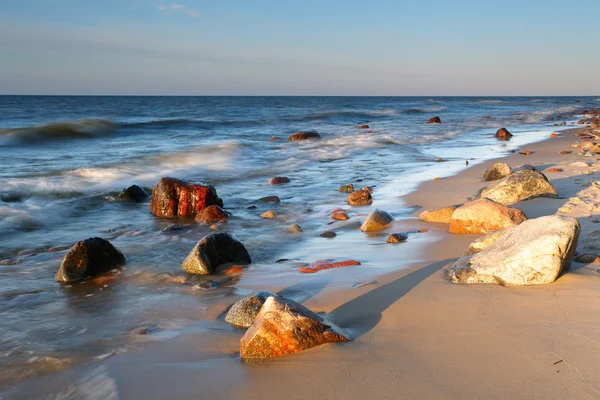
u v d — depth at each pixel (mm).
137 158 17109
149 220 9742
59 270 6281
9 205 10438
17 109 54031
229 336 4410
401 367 3500
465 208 7609
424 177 13570
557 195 9164
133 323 4836
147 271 6496
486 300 4594
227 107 71000
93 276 6344
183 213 10109
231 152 19375
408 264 6141
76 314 5113
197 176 14531
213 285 5777
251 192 12289
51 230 8930
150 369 3781
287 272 6152
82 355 4148
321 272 6020
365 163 16859
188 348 4180
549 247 4891
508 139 24641
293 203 10906
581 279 4859
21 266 6844
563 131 28469
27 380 3740
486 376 3293
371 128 32594
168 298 5477
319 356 3736
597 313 4105
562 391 3055
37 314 5125
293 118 42781
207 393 3369
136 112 51438
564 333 3795
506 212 7387
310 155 19047
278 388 3355
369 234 8023
